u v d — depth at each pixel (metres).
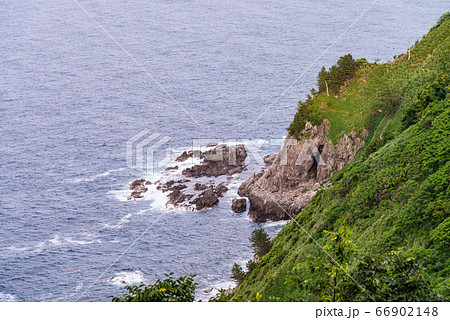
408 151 61.12
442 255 42.12
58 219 123.56
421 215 48.66
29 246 112.88
